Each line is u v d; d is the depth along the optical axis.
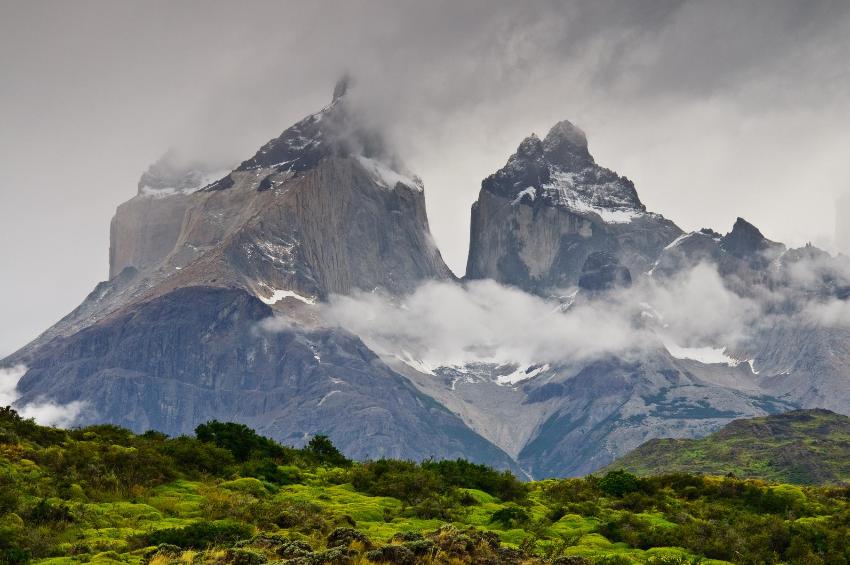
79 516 134.88
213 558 108.12
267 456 190.50
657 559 138.12
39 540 122.69
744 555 149.62
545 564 112.62
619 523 159.50
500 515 157.88
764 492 186.25
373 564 103.62
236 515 142.38
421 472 181.12
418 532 121.44
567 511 170.75
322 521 140.00
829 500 184.75
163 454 170.00
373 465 187.25
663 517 170.75
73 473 151.88
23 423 167.62
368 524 145.62
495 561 109.88
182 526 132.38
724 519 165.88
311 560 103.94
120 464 159.38
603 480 194.25
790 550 153.25
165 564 111.00
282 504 150.00
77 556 117.12
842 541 155.25
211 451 178.12
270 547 115.25
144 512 140.75
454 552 109.44
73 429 183.75
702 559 144.88
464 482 182.88
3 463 148.75
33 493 141.25
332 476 179.75
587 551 142.00
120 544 123.50
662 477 197.25
